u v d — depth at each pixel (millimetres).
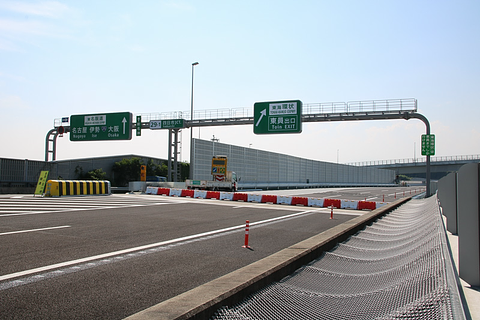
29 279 6266
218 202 26297
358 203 24656
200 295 4016
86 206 20078
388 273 6008
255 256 8609
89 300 5270
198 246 9711
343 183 93312
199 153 45312
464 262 5004
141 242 10008
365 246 8898
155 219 15188
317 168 81812
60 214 15922
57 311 4820
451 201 8906
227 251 9133
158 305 3703
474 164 5023
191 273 6914
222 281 4570
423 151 31438
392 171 125312
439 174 102438
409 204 25484
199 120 37281
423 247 6785
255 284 4727
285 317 4094
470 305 4184
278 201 27062
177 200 27094
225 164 42125
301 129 32281
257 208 22328
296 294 4930
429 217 11180
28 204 20359
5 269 6852
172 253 8727
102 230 11852
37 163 38938
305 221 16281
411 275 5395
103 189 32812
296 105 32281
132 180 55750
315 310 4391
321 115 32719
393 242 9281
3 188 30391
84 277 6469
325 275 6086
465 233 4996
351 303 4684
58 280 6246
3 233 10797
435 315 3754
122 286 5980
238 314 3963
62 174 45438
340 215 19625
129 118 38312
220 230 12734
